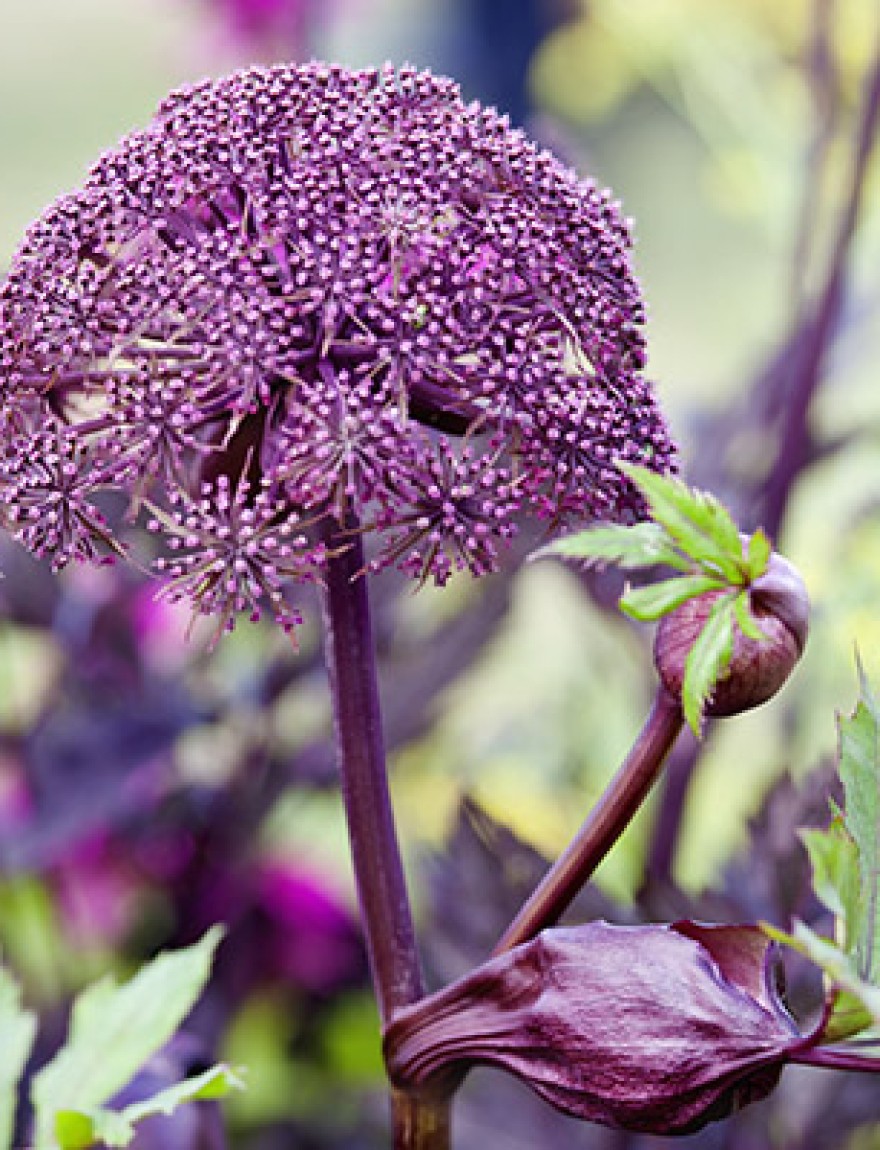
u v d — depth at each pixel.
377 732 0.58
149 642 0.94
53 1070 0.65
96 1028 0.65
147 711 0.88
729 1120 0.80
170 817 0.90
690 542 0.53
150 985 0.65
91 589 0.91
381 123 0.56
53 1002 0.86
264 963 0.96
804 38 1.05
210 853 0.92
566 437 0.54
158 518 0.55
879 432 0.88
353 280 0.54
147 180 0.55
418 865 0.82
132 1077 0.65
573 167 0.78
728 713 0.55
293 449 0.54
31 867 0.84
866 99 0.86
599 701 1.01
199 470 0.56
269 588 0.54
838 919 0.53
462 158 0.55
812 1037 0.54
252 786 0.91
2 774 0.89
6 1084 0.66
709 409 0.93
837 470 0.99
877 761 0.55
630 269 0.56
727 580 0.54
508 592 0.85
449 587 0.92
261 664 0.91
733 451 0.90
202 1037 0.89
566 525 0.56
